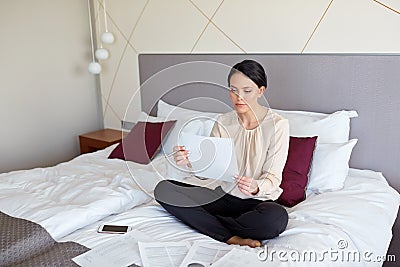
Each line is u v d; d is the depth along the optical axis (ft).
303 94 8.00
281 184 6.53
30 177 7.50
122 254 4.77
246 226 5.37
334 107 7.70
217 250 4.87
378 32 7.00
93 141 11.08
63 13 11.10
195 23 9.32
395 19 6.79
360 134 7.50
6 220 5.61
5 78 10.16
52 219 5.48
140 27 10.46
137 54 10.71
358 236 5.36
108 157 8.76
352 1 7.14
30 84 10.68
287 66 8.07
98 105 12.34
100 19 11.39
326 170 6.73
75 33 11.44
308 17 7.68
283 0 7.89
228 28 8.79
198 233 5.53
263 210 5.36
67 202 6.18
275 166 6.03
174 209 5.77
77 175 7.45
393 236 7.23
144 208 6.16
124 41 10.96
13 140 10.53
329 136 7.29
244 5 8.44
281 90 8.26
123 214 5.94
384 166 7.38
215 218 5.67
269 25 8.19
